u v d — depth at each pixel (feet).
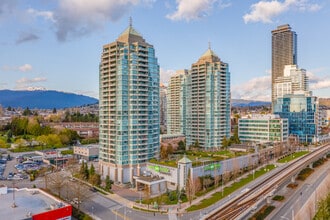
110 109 533.14
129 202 410.52
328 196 343.67
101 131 555.28
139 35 557.74
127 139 522.88
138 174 522.06
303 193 449.48
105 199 424.46
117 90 523.29
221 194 434.71
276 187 467.93
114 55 530.68
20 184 506.07
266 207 381.81
